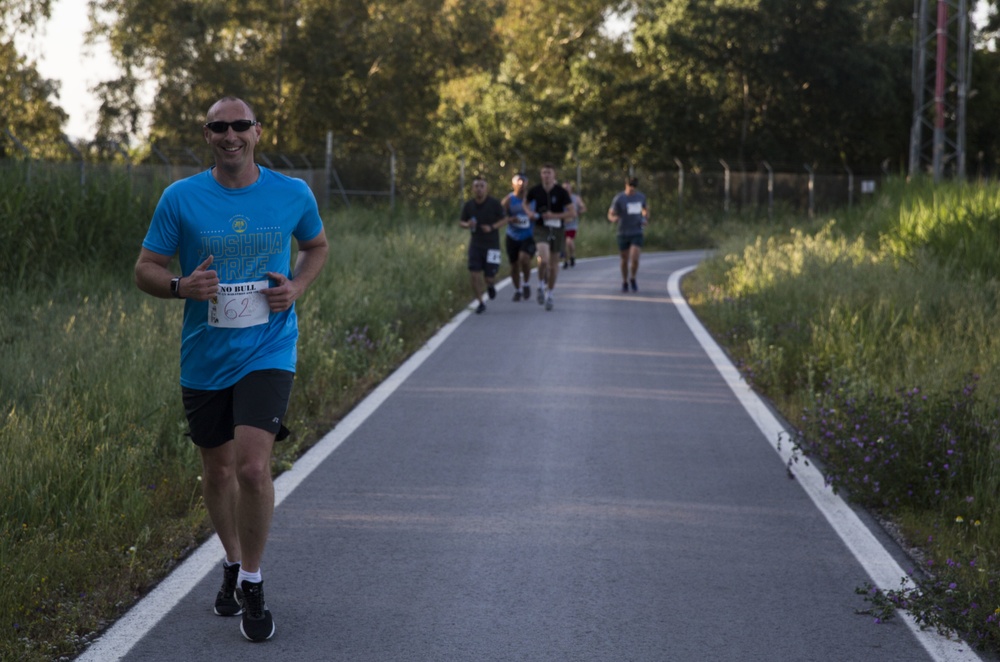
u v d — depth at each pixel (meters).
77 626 4.57
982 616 4.63
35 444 6.38
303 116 51.31
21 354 8.82
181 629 4.60
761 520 6.27
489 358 12.06
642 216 19.78
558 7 62.06
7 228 14.02
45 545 5.25
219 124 4.53
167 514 6.15
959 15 38.56
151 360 8.86
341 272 16.72
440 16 51.59
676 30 53.38
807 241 19.12
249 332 4.64
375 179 38.50
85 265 14.75
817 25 54.81
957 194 19.55
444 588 5.12
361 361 11.13
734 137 56.19
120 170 18.14
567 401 9.69
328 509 6.40
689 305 17.59
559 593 5.07
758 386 10.42
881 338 10.75
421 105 53.25
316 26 49.31
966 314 11.20
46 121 45.62
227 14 46.28
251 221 4.63
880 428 7.04
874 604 4.90
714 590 5.13
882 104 56.03
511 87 52.28
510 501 6.60
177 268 15.75
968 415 7.26
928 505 6.48
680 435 8.40
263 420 4.54
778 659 4.37
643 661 4.34
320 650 4.40
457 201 38.38
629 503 6.58
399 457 7.66
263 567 5.40
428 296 16.28
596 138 54.94
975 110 63.03
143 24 46.28
